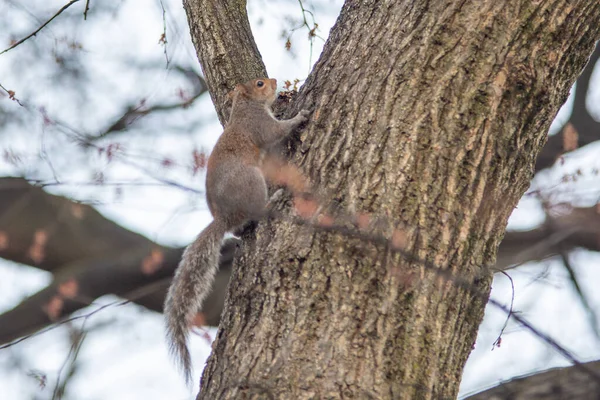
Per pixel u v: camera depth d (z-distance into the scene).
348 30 9.87
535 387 9.83
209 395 9.70
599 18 9.80
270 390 9.66
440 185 9.73
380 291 9.70
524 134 9.77
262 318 9.71
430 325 9.70
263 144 10.15
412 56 9.78
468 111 9.75
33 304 10.44
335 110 9.80
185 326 10.05
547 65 9.77
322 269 9.71
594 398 9.80
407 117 9.76
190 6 10.16
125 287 10.46
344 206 9.73
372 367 9.66
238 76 10.14
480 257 9.74
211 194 10.16
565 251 10.10
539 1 9.77
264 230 9.77
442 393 9.69
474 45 9.77
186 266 10.09
